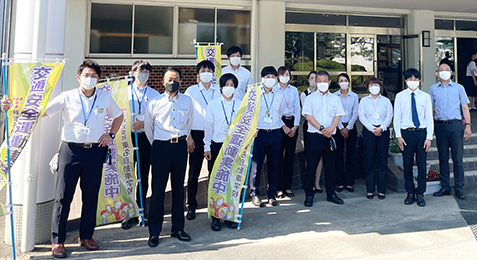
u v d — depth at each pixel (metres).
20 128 3.78
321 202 5.87
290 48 9.94
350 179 6.54
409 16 10.51
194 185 5.18
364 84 10.52
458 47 11.49
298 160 6.77
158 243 4.23
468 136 6.07
